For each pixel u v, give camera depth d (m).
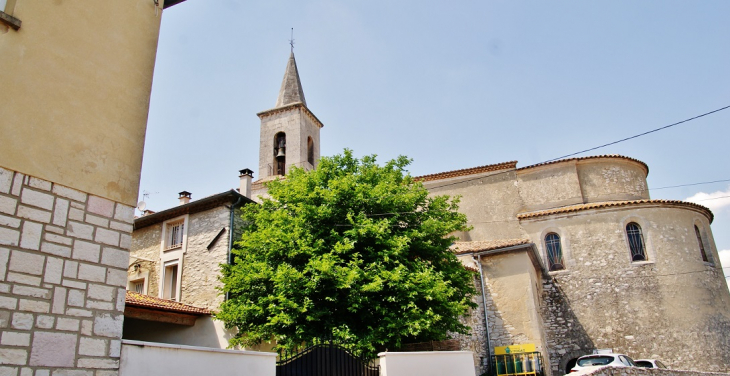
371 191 16.62
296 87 35.53
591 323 23.72
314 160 34.03
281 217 16.23
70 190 7.45
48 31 7.70
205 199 18.97
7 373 6.25
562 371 23.44
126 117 8.48
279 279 14.38
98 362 7.17
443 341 14.70
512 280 22.66
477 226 28.81
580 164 28.38
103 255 7.62
